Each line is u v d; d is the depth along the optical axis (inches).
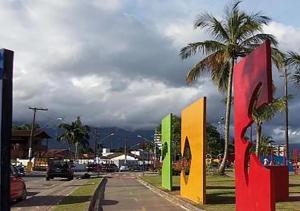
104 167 3378.4
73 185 1390.3
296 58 1139.9
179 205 831.1
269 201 492.7
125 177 2158.0
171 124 1155.9
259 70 511.5
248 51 1392.7
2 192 290.2
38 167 3216.0
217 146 4033.0
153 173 2800.2
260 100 511.2
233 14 1421.0
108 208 795.4
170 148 1148.5
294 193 984.9
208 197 880.9
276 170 858.1
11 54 299.6
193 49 1428.4
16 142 3821.4
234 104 606.2
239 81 587.5
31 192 1087.6
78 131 4859.7
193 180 854.5
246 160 570.3
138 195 1062.4
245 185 564.7
